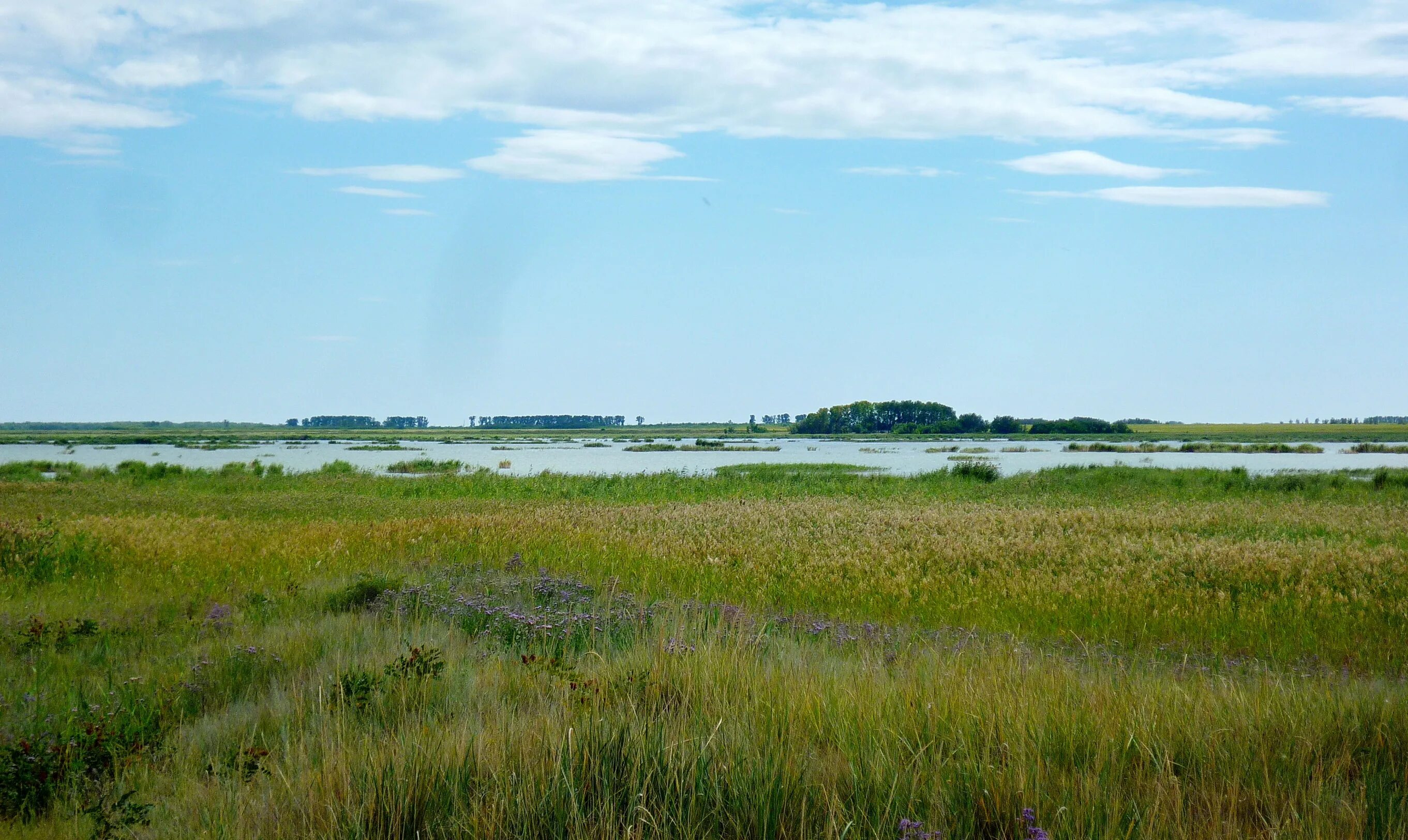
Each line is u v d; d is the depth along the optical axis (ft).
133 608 32.94
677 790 13.98
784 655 23.66
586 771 14.60
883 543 54.49
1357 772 15.69
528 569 44.01
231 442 453.17
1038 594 37.60
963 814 13.57
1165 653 29.27
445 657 23.58
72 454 273.95
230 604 33.94
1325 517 70.08
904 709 17.47
